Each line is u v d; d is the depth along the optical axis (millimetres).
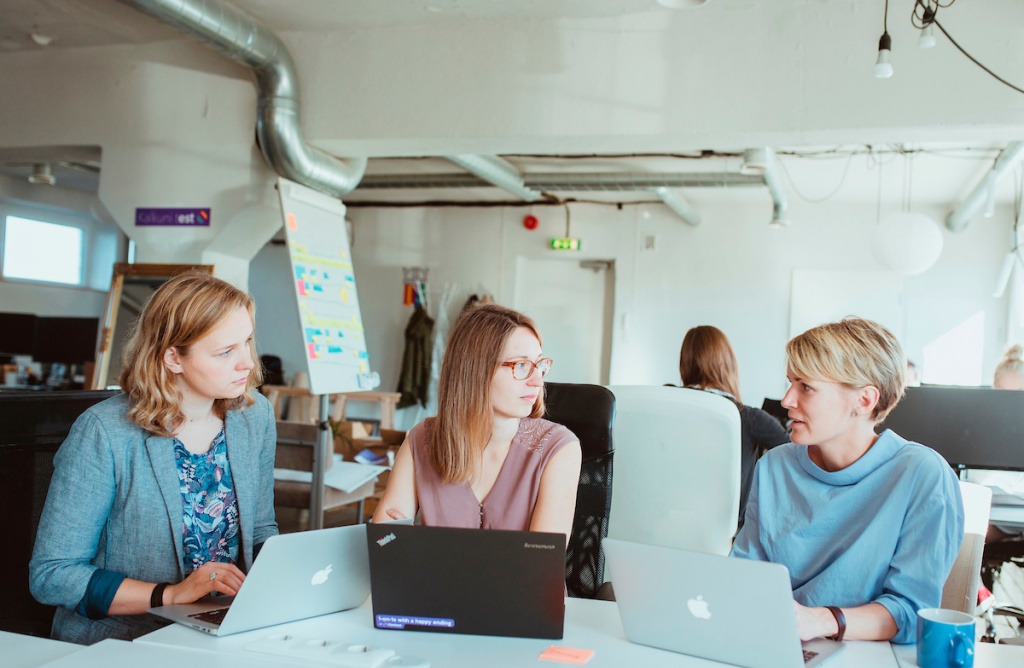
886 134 4027
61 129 5199
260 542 1892
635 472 2271
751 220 8109
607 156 6719
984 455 3264
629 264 8367
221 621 1412
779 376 8000
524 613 1387
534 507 1762
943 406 3303
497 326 1753
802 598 1577
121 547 1686
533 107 4383
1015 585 4562
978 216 7656
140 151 5059
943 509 1485
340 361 4648
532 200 8367
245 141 4898
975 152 6117
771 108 4070
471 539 1385
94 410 1699
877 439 1622
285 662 1260
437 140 4555
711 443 2217
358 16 4465
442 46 4520
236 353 1699
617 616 1540
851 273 7867
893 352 1566
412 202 8867
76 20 4742
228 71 4934
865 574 1531
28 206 8289
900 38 3924
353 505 5312
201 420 1788
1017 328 7324
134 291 4961
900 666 1308
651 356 8281
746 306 8094
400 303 8875
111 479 1667
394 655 1283
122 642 1346
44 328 7766
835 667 1297
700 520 2232
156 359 1669
